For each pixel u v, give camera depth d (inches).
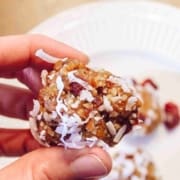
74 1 10.1
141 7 9.3
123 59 9.2
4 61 6.9
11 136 7.8
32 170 5.8
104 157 5.7
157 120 9.0
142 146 9.0
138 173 8.7
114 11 9.3
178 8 9.6
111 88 5.6
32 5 10.1
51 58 6.5
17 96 7.8
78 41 9.1
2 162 8.4
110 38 9.1
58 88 5.5
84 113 5.4
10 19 10.1
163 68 9.2
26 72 7.3
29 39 6.9
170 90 9.2
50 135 5.7
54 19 9.2
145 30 9.2
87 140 5.5
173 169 8.8
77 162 5.7
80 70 5.7
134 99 5.6
